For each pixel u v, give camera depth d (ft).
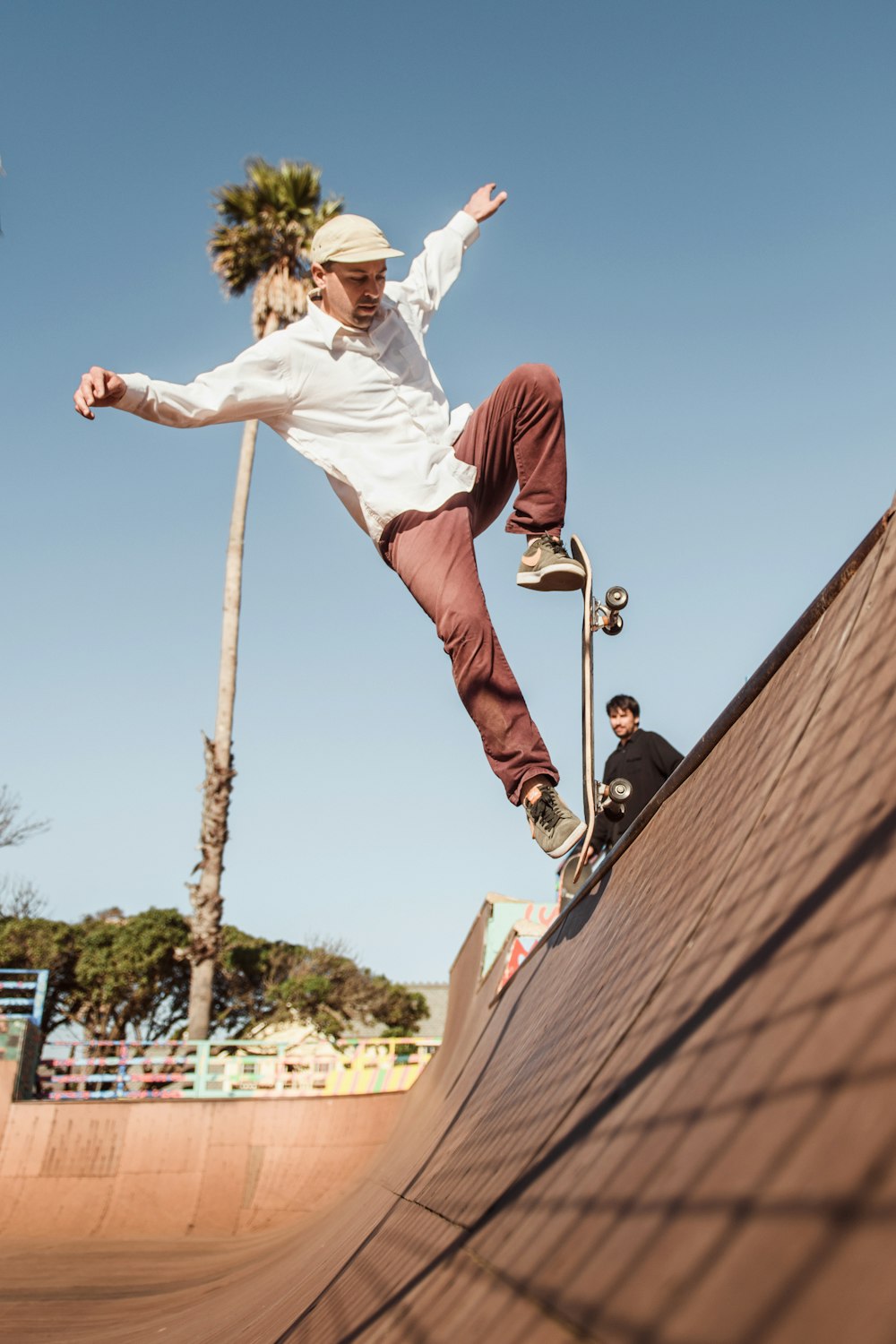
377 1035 86.63
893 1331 1.39
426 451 8.96
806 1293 1.62
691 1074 2.91
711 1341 1.75
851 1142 1.80
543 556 8.50
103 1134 37.60
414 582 8.64
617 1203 2.67
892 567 4.25
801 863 3.26
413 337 9.50
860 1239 1.60
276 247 67.26
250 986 82.48
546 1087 5.36
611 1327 2.11
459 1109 10.50
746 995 2.92
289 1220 33.94
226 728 61.98
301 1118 37.70
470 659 8.29
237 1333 7.89
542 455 8.81
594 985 6.14
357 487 8.87
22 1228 35.06
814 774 3.81
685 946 4.24
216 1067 55.42
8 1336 12.04
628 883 7.12
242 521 66.49
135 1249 29.43
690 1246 2.09
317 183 67.46
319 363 8.97
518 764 8.18
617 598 8.21
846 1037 2.10
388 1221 7.36
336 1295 5.86
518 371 8.81
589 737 8.16
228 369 8.78
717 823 5.23
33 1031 42.65
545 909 26.37
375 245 8.78
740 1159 2.17
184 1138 37.50
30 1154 37.42
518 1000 11.19
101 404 8.27
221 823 60.44
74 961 77.71
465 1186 5.37
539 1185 3.67
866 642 4.09
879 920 2.36
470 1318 3.07
